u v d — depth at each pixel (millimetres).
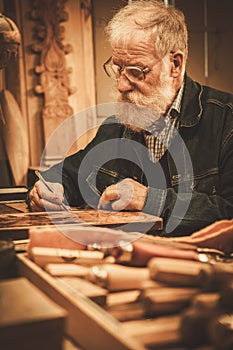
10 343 531
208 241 914
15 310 560
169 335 597
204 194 1300
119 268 727
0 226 1021
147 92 1415
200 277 702
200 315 612
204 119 1497
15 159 3203
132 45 1372
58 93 3383
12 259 820
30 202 1318
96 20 3430
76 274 751
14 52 1636
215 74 3721
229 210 1312
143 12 1398
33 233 837
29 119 3369
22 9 3287
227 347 611
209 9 3625
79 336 630
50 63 3354
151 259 771
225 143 1460
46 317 544
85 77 3453
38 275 741
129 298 679
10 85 3324
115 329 575
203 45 3656
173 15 1424
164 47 1388
